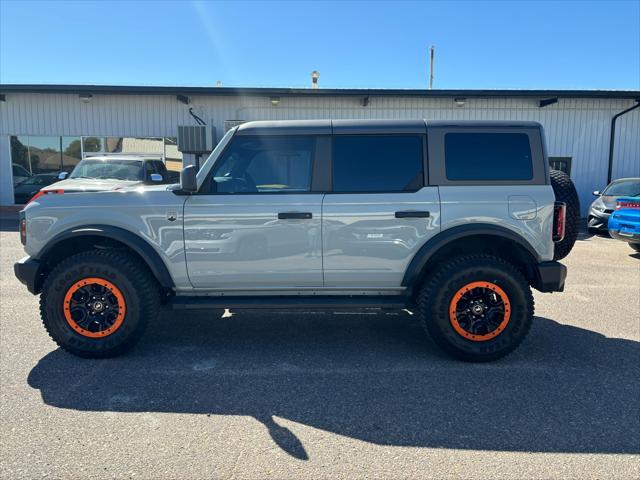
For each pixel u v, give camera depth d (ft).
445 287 12.67
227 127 52.21
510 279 12.59
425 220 12.87
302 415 10.06
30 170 53.42
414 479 7.93
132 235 13.00
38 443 8.94
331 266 13.06
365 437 9.21
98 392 11.08
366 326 16.15
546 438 9.16
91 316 13.01
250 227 12.91
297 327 15.99
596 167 52.31
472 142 13.21
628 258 28.71
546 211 12.91
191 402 10.62
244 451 8.74
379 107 51.34
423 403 10.59
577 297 19.85
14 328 15.49
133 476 7.98
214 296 13.57
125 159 35.55
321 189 13.11
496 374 12.16
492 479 7.92
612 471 8.13
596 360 13.10
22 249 30.42
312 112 51.72
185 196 13.01
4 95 52.06
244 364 12.80
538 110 51.39
